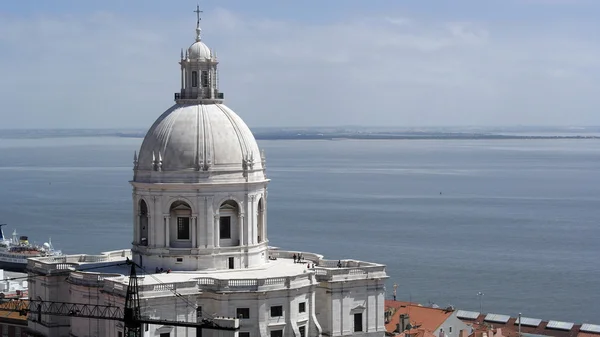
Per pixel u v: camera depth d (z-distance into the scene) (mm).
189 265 165875
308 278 163000
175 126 168500
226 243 168625
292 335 159000
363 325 169625
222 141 168125
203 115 169500
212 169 166250
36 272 175625
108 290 156875
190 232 166625
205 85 173875
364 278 168750
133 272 149250
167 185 165125
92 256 182750
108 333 157000
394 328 195250
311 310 163625
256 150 173125
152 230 167500
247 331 156500
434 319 199750
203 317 156125
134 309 147625
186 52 173375
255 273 164500
